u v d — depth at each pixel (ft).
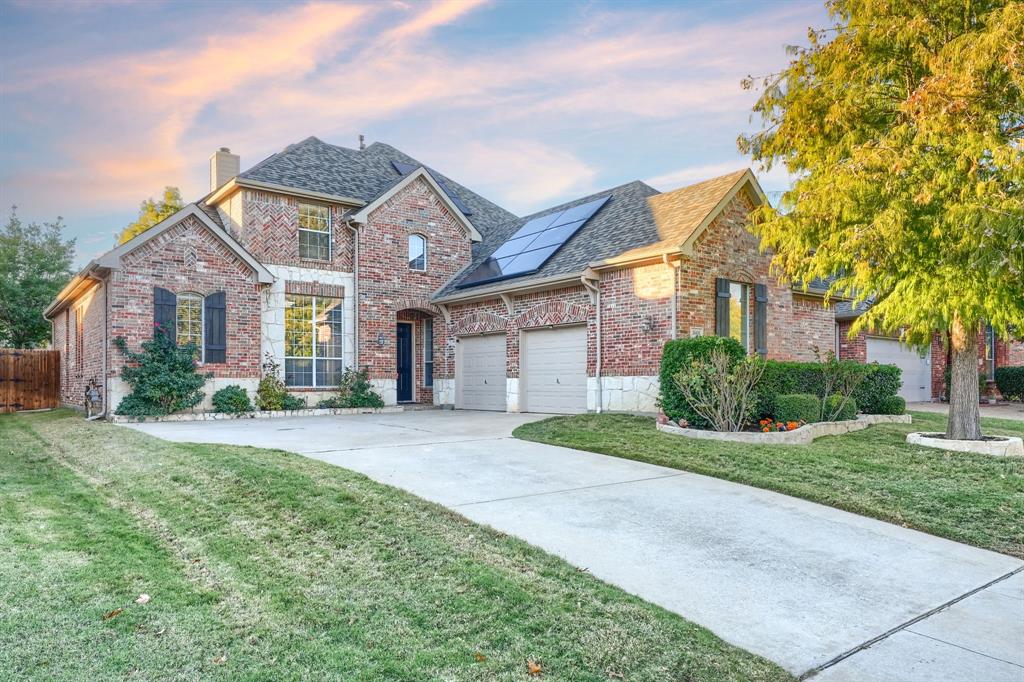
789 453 28.73
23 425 47.29
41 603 12.74
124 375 46.03
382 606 12.82
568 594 13.50
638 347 43.57
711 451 29.04
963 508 21.16
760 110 33.71
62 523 18.61
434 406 63.87
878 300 35.45
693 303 42.16
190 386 47.62
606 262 44.70
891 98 30.53
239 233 54.60
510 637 11.52
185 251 49.19
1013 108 25.46
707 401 34.27
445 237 65.57
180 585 13.91
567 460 28.35
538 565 15.11
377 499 20.25
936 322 29.12
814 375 39.73
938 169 25.66
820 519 19.98
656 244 42.91
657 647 11.28
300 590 13.61
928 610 13.48
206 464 25.29
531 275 51.49
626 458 28.99
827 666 10.92
